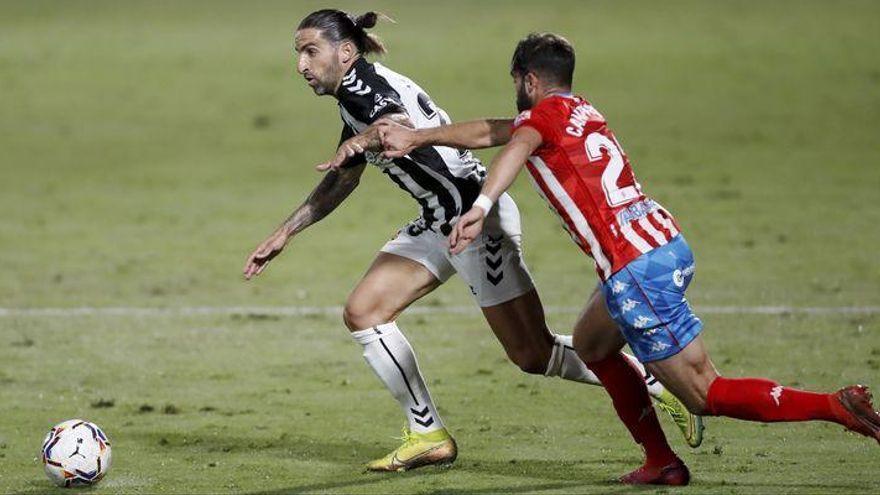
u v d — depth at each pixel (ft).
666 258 68.95
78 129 277.23
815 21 380.17
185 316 138.10
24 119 286.25
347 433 91.30
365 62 79.92
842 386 102.27
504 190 67.62
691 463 79.36
